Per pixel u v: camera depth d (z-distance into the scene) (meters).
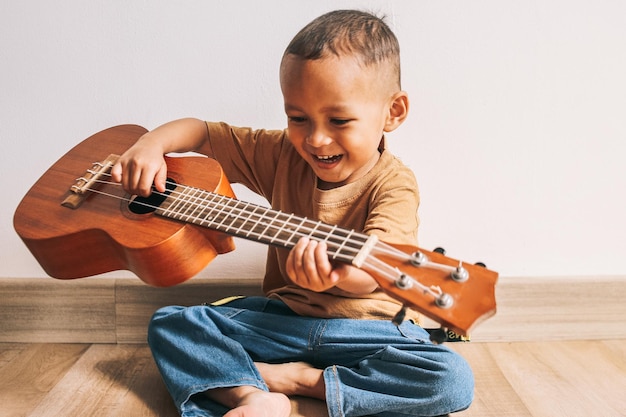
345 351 1.29
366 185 1.30
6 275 1.60
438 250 0.99
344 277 1.00
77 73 1.54
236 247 1.59
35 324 1.58
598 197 1.58
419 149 1.56
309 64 1.16
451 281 0.94
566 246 1.60
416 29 1.51
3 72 1.54
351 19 1.22
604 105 1.54
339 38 1.17
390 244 1.00
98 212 1.25
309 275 0.99
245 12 1.52
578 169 1.57
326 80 1.16
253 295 1.57
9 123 1.57
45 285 1.57
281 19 1.52
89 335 1.58
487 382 1.39
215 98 1.56
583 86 1.53
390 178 1.30
